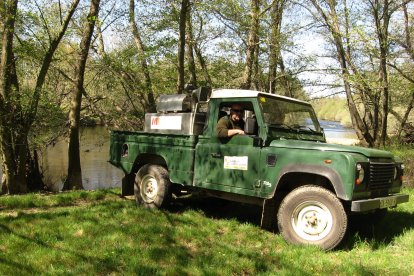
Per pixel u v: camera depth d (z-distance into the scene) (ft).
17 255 15.25
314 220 17.03
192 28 49.19
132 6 44.42
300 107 21.30
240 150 19.30
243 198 20.13
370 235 18.98
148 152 23.48
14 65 33.27
